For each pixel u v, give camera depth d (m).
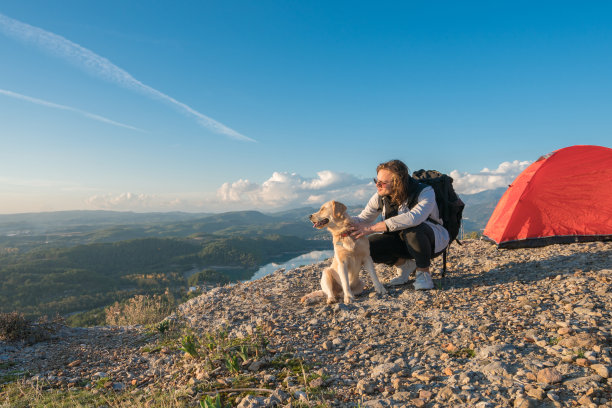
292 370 3.02
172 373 3.59
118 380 3.77
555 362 2.51
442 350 3.05
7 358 4.69
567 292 4.01
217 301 6.14
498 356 2.73
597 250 5.63
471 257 6.59
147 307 8.88
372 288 5.45
